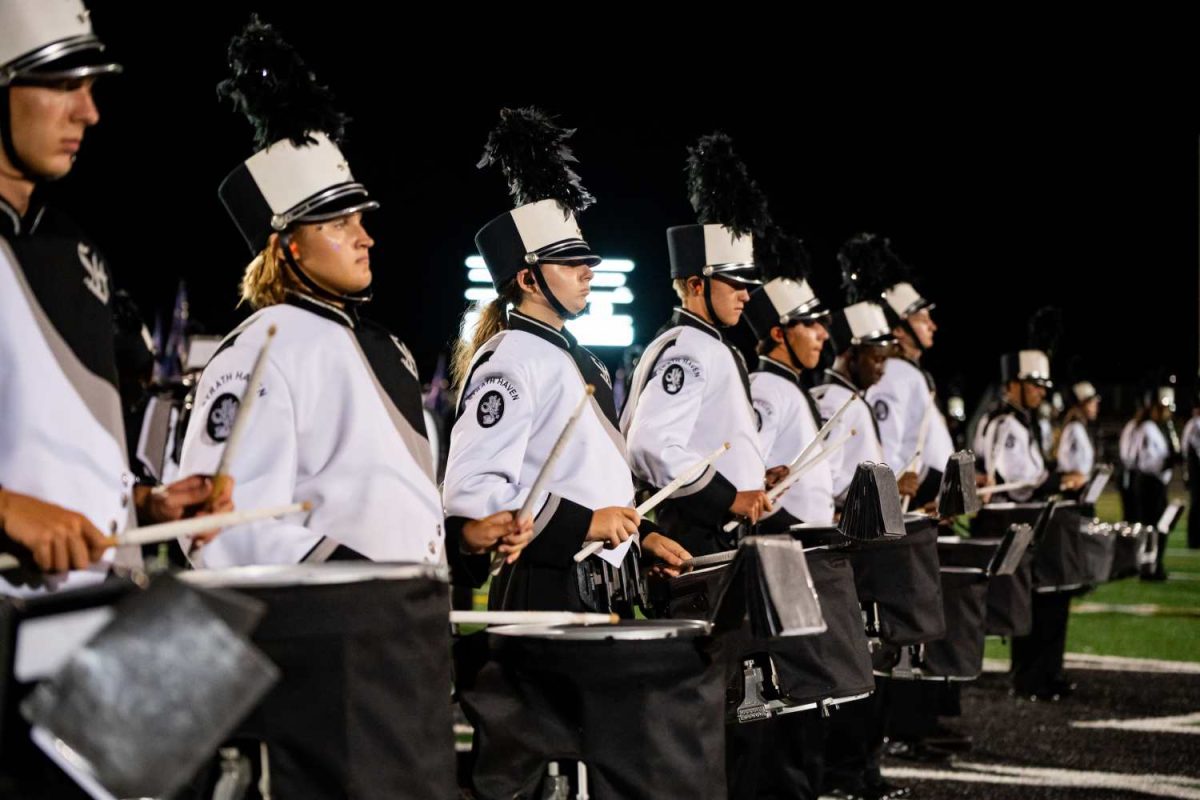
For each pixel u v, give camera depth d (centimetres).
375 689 263
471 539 368
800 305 607
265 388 310
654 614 448
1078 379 1681
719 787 328
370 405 321
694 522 498
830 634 436
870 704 582
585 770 320
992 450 1027
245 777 261
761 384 607
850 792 582
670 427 504
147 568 292
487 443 398
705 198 534
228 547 300
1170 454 1677
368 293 335
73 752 208
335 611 260
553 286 423
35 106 262
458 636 347
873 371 698
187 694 210
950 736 675
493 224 430
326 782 259
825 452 542
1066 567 803
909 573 529
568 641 319
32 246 266
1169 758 652
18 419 260
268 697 257
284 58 329
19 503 246
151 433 601
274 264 331
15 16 261
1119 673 880
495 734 324
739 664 426
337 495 313
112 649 210
